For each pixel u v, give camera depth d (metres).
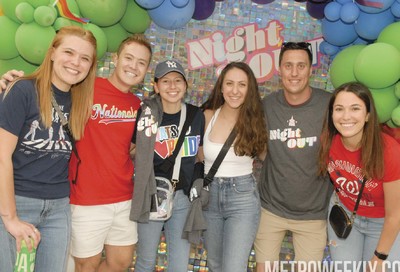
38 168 2.22
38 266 2.34
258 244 3.16
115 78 2.75
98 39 3.06
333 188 3.05
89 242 2.73
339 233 2.80
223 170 2.91
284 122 2.98
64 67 2.23
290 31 3.89
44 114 2.19
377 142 2.52
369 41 3.41
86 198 2.69
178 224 2.92
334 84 3.31
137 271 2.97
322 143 2.78
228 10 3.87
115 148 2.72
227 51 3.88
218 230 3.02
